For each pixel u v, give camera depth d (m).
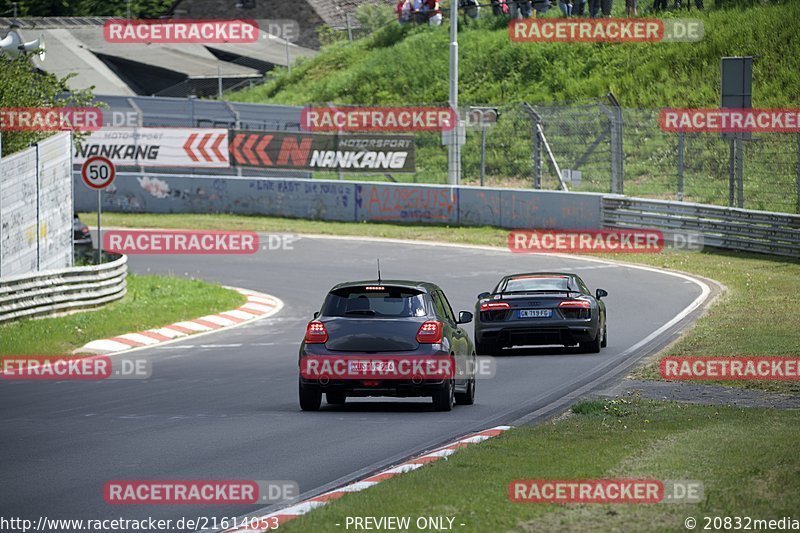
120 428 47.94
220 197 166.38
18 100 109.88
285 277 119.56
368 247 138.12
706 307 93.44
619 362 68.50
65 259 97.81
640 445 37.75
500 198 146.75
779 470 31.92
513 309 72.19
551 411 50.69
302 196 161.12
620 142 143.00
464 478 32.09
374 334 50.62
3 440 45.09
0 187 86.69
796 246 121.81
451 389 51.56
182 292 105.94
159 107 188.50
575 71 197.25
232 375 67.50
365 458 39.81
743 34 189.75
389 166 170.38
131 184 170.12
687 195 148.62
